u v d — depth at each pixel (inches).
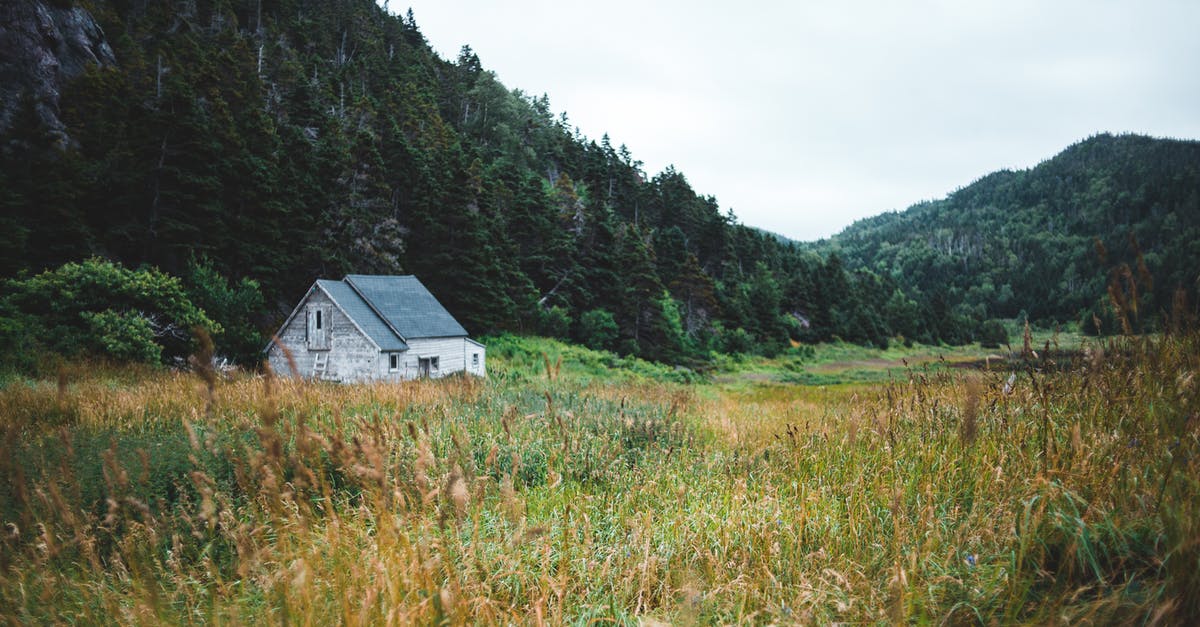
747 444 289.1
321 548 140.6
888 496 145.8
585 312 2330.2
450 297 1920.5
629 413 384.8
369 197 1918.1
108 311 906.1
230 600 125.2
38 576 129.3
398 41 4746.6
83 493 190.1
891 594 100.8
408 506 160.4
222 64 2005.4
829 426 237.0
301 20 3777.1
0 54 1445.6
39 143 1320.1
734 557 137.3
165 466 225.9
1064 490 111.4
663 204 4074.8
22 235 1082.7
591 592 133.6
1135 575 99.0
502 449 241.9
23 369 728.3
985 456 149.4
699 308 2908.5
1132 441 124.1
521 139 4382.4
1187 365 131.2
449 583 110.0
